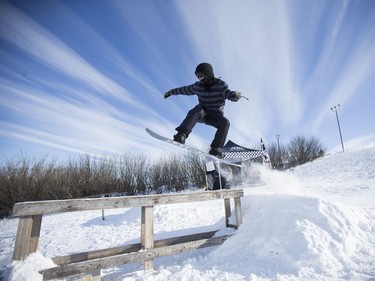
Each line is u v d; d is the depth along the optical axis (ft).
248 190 32.42
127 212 23.73
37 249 8.04
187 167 52.60
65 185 40.83
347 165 49.14
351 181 35.42
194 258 10.41
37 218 8.07
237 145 45.42
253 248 10.39
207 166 29.73
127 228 19.61
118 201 8.93
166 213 21.59
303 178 44.68
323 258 8.73
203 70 11.26
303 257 9.02
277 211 11.87
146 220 9.57
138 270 9.71
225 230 12.37
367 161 47.55
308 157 70.74
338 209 11.19
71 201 8.11
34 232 7.98
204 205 23.86
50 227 24.20
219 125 11.80
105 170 45.83
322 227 10.27
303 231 10.00
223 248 10.82
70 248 15.70
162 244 10.52
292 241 9.88
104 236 17.94
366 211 12.88
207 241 10.62
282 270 8.65
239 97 10.97
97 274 8.67
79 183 42.65
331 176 42.73
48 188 39.58
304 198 11.76
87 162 44.37
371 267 8.11
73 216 29.84
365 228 10.93
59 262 8.57
